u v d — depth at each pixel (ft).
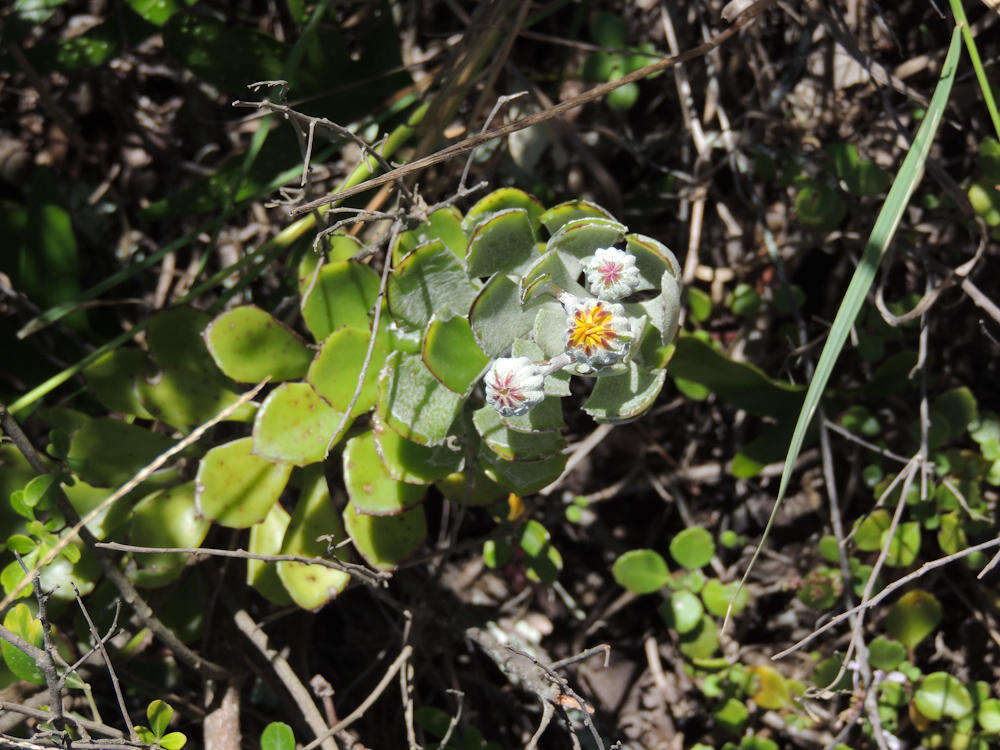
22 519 2.66
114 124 3.07
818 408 2.86
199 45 2.87
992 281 2.93
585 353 2.50
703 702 2.99
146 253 3.04
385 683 2.74
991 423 2.88
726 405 3.01
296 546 2.68
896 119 2.80
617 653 3.02
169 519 2.66
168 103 3.09
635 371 2.55
